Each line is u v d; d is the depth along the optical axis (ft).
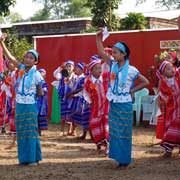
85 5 79.46
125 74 27.04
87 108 42.65
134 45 55.36
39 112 44.01
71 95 45.68
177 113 31.55
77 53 59.00
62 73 46.91
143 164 29.53
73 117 45.91
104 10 76.28
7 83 42.32
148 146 38.65
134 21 78.95
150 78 53.57
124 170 27.63
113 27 77.30
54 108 58.59
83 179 25.43
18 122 29.07
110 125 27.78
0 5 66.49
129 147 27.71
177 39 52.80
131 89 27.37
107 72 32.04
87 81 32.73
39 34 107.76
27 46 73.56
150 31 54.44
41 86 29.04
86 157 32.60
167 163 29.94
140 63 55.11
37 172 27.32
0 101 45.93
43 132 48.91
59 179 25.53
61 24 105.19
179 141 31.68
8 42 73.61
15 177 26.13
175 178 25.50
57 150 36.32
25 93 28.78
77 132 48.96
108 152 30.81
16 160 31.35
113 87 27.43
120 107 27.22
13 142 36.99
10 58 29.68
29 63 28.78
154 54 54.24
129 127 27.48
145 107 53.36
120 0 77.46
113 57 27.81
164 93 31.96
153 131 49.14
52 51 60.59
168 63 31.76
